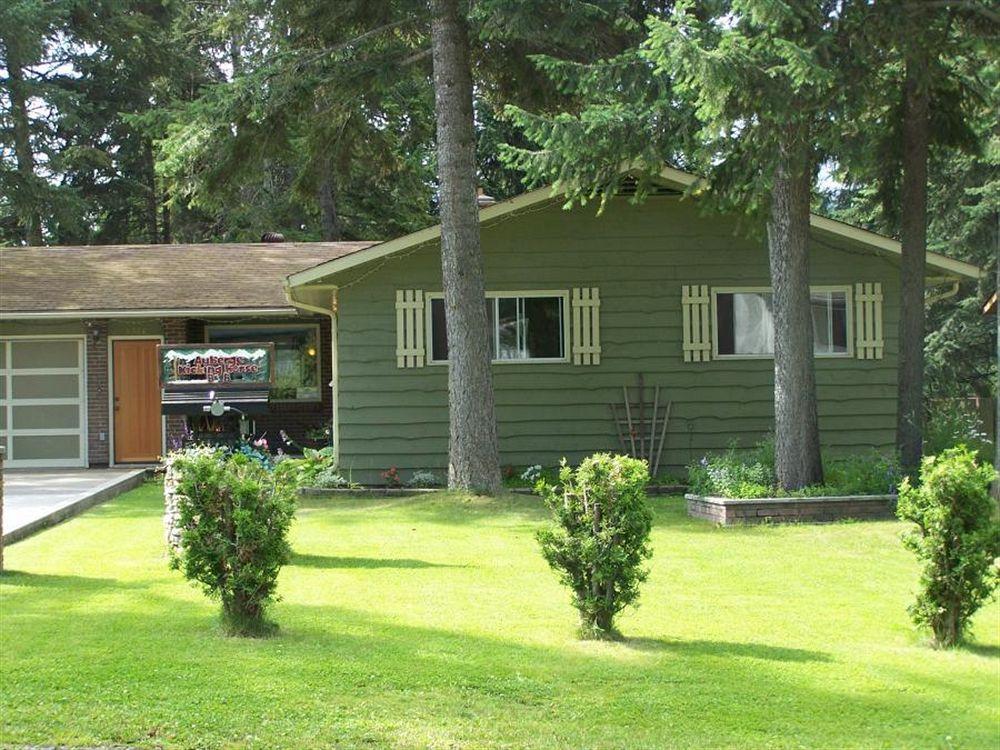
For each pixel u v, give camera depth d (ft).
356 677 19.76
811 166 44.70
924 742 17.43
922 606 23.17
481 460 48.26
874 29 38.86
